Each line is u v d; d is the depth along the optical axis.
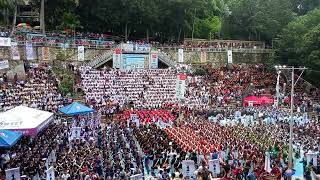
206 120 60.69
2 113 39.50
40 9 87.38
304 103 76.19
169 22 98.88
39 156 34.38
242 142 43.72
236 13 107.50
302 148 44.25
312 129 54.47
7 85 60.41
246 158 37.25
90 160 33.56
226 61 93.94
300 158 42.06
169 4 95.25
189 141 44.50
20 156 33.97
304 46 84.56
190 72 84.62
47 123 42.53
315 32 83.12
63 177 28.64
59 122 52.62
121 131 49.44
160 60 86.25
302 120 62.03
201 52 91.75
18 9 93.62
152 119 61.09
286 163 39.56
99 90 70.06
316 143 46.66
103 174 32.38
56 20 90.31
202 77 83.06
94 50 82.19
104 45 83.19
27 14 94.81
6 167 31.31
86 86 70.38
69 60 78.69
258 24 100.88
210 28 114.19
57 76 70.81
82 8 91.94
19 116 38.91
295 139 48.72
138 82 74.62
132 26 96.19
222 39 111.75
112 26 94.31
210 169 34.62
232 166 35.56
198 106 71.88
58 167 31.06
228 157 38.06
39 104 58.66
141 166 34.69
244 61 96.50
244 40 106.75
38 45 74.69
